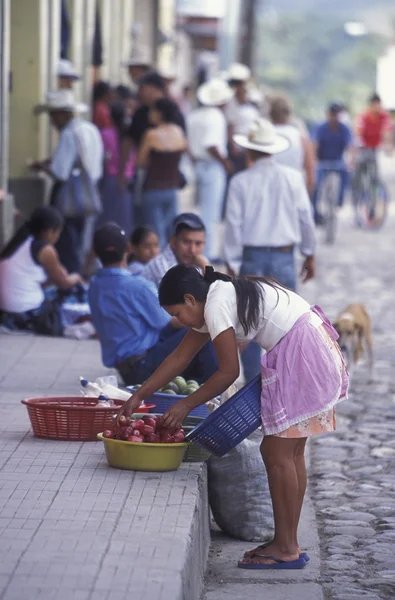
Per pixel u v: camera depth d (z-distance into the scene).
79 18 28.77
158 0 47.22
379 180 42.28
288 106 22.66
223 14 48.88
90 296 14.53
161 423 10.02
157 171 24.22
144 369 14.16
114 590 7.88
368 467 13.92
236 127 31.23
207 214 27.69
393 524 11.82
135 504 9.66
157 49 47.62
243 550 10.95
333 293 27.62
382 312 25.16
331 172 37.56
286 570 10.35
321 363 9.74
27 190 24.38
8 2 20.64
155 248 17.17
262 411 9.83
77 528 9.05
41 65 24.22
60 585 7.95
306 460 14.25
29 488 10.05
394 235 40.81
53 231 18.92
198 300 9.82
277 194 16.11
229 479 11.14
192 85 60.56
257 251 16.16
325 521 11.98
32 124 24.27
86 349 17.73
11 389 14.58
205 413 11.88
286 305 9.81
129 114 29.86
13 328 19.06
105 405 11.92
